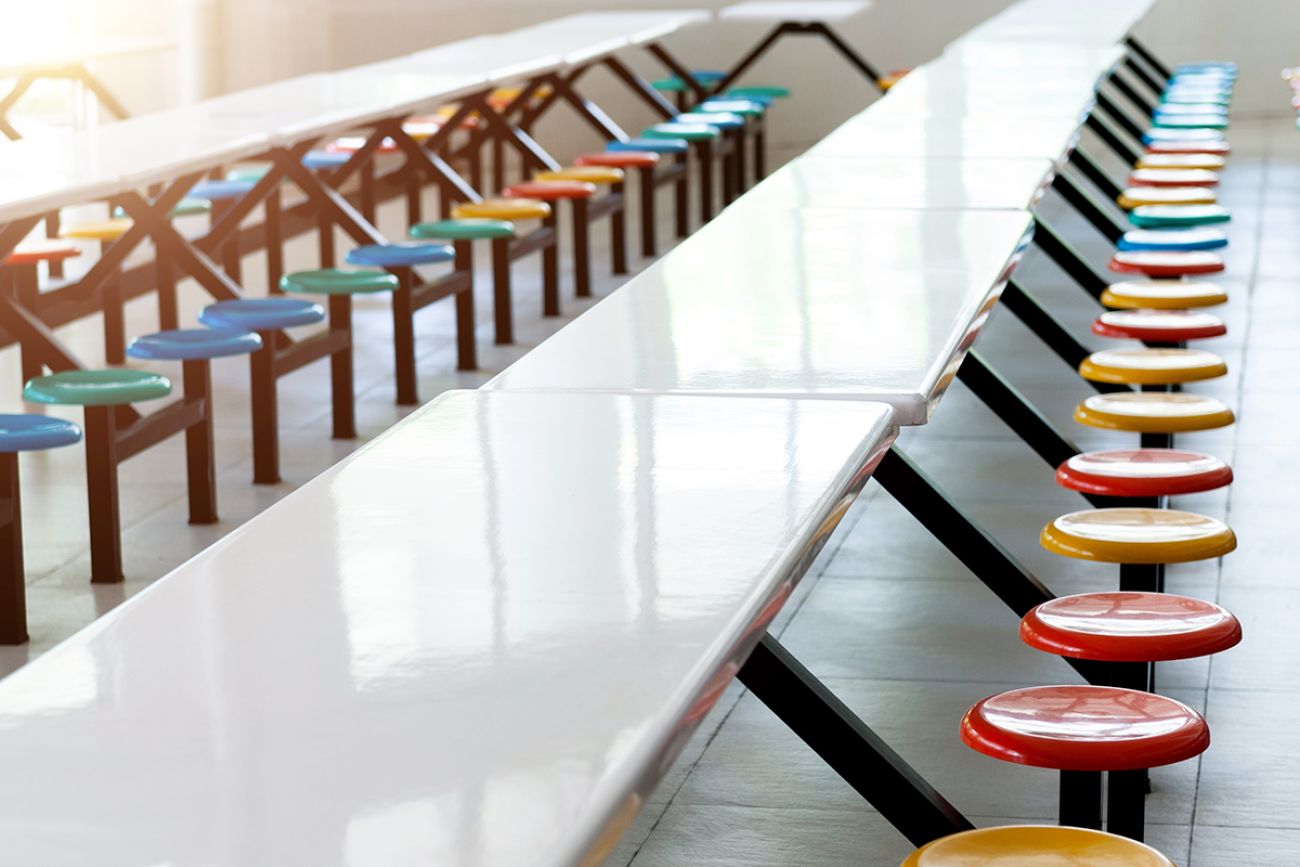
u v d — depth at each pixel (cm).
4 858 114
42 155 490
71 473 531
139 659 150
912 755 329
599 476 202
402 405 601
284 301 517
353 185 1125
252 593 167
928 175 449
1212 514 462
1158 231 562
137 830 118
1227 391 581
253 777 125
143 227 571
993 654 377
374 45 1245
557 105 1281
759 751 334
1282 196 943
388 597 164
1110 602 248
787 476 200
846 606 409
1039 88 646
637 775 125
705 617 156
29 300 594
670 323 288
